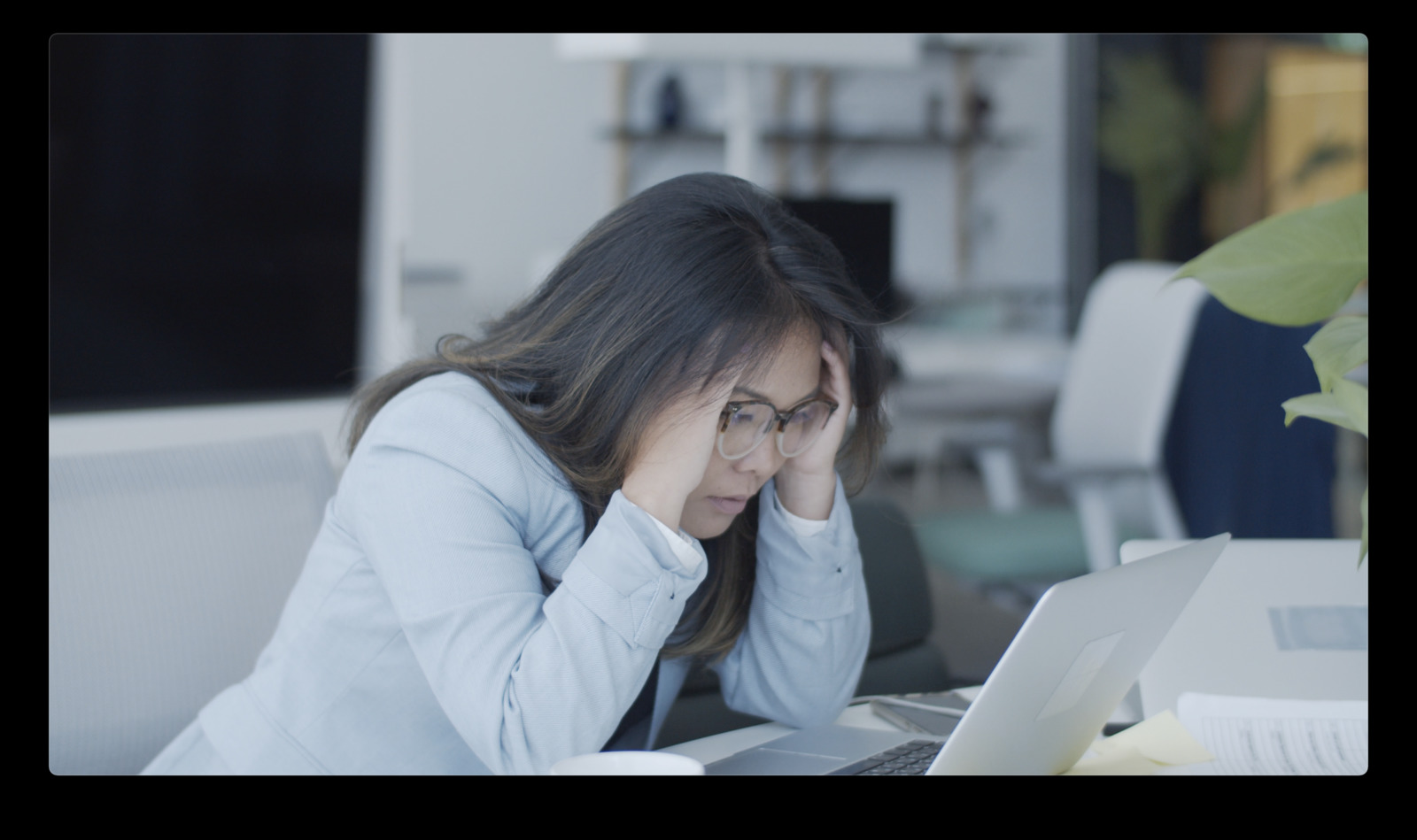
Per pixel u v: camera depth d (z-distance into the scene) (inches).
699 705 50.9
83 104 94.8
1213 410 97.4
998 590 114.1
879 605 55.2
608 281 37.3
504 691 32.7
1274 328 95.3
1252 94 227.6
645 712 44.7
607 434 36.3
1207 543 32.7
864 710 44.3
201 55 101.0
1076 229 232.8
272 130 105.2
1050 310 233.8
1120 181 229.6
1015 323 231.1
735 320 35.9
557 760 32.4
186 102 100.3
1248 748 34.4
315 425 95.3
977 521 102.9
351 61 108.9
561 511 37.6
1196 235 231.0
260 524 48.1
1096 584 27.3
